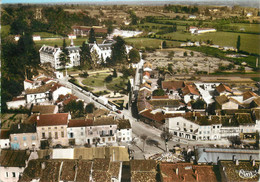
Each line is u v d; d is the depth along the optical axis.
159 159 131.38
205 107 182.88
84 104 186.00
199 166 110.88
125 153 130.88
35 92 193.88
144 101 188.38
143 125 170.62
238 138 151.50
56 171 109.75
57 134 146.75
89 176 108.88
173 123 158.62
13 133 142.62
